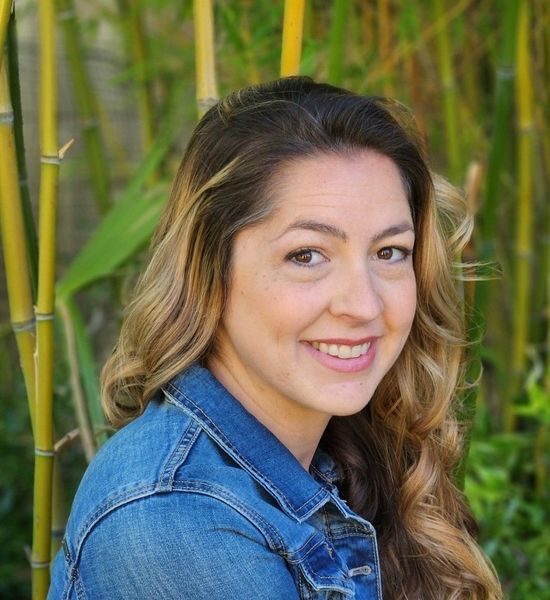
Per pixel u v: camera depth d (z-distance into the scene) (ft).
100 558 2.65
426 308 3.51
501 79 4.86
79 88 6.52
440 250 3.39
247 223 2.80
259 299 2.82
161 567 2.58
